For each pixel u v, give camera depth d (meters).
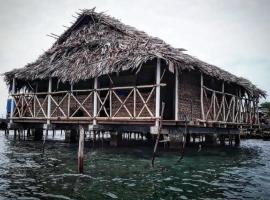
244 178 9.62
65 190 7.70
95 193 7.48
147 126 14.40
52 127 17.23
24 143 19.67
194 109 16.80
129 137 25.67
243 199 7.25
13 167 10.60
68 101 16.52
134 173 9.91
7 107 20.67
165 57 12.88
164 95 16.36
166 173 10.06
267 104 38.44
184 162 12.32
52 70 16.77
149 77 15.74
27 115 19.56
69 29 19.38
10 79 19.28
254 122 21.56
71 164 11.34
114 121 14.41
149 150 15.77
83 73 14.95
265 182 9.07
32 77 17.36
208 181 9.07
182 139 13.75
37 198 7.00
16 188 7.80
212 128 17.34
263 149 20.09
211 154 15.59
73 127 17.28
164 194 7.55
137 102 15.38
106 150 15.66
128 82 16.19
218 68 18.20
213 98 16.86
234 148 19.95
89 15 18.44
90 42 17.19
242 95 21.31
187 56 14.63
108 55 15.32
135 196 7.32
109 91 14.91
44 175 9.34
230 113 20.08
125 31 16.33
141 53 13.54
